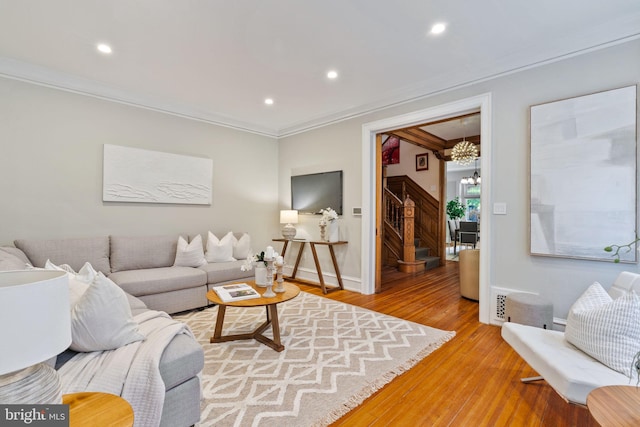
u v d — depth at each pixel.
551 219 2.62
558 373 1.49
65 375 1.28
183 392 1.47
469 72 3.09
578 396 1.40
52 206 3.25
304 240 4.87
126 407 1.00
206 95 3.80
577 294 2.54
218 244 4.02
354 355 2.35
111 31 2.43
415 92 3.55
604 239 2.38
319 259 4.79
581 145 2.48
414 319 3.17
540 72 2.72
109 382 1.28
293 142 5.16
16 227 3.06
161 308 3.17
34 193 3.15
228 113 4.50
